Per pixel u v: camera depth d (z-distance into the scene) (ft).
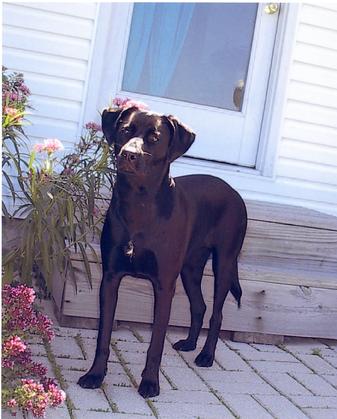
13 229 12.34
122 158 8.70
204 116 14.11
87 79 13.24
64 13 13.04
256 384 10.04
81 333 10.97
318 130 14.25
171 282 9.43
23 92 11.21
